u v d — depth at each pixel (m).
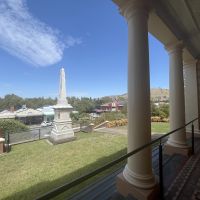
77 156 6.51
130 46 2.82
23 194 3.78
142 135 2.66
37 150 7.92
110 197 2.60
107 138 10.07
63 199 3.19
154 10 3.03
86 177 1.22
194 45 5.75
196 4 3.49
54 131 9.84
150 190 2.49
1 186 4.22
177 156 4.34
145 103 2.70
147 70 2.75
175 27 4.16
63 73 10.84
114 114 19.25
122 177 2.77
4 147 7.66
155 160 4.15
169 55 4.79
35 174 4.91
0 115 33.47
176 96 4.61
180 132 4.55
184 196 2.56
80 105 54.56
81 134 11.98
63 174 4.78
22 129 12.33
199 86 6.73
